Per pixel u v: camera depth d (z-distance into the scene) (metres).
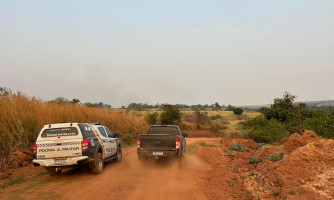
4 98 15.53
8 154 12.65
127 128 24.92
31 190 8.24
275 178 8.45
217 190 8.12
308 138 13.27
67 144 9.69
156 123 37.34
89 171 11.12
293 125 23.05
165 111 38.69
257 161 11.79
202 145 20.83
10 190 8.51
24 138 13.83
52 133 9.85
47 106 17.77
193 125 40.97
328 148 11.11
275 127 22.28
